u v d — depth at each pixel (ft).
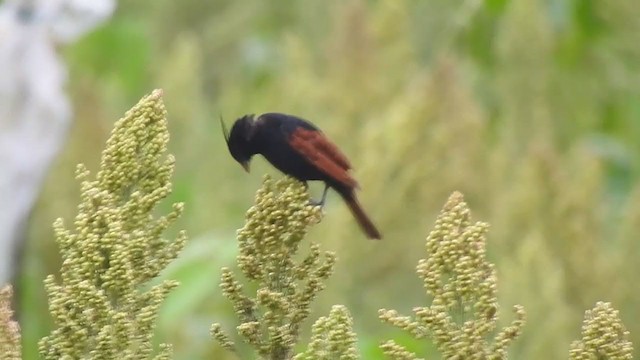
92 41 62.80
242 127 24.03
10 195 36.99
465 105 43.91
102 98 50.75
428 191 42.19
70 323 19.74
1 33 38.06
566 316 37.47
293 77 48.96
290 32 61.77
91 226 20.04
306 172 23.94
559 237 40.45
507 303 37.52
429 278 19.45
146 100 20.70
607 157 53.06
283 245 20.67
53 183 45.01
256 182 47.78
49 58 38.50
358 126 45.78
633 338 39.83
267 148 23.89
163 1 70.59
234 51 68.90
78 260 20.02
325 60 53.52
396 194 41.93
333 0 59.67
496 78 53.01
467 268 19.34
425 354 34.50
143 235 20.17
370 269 41.42
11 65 37.76
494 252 40.98
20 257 37.76
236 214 46.98
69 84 50.57
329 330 19.63
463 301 19.39
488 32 53.78
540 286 37.37
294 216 20.62
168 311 38.81
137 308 20.13
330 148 24.07
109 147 20.67
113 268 19.93
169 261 20.53
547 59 49.44
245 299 20.76
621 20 52.16
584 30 51.16
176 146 49.32
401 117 42.55
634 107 54.95
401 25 48.88
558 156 45.32
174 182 47.78
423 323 19.39
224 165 48.49
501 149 44.62
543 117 48.67
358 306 41.19
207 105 60.95
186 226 46.01
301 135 23.82
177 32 70.59
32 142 37.47
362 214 24.49
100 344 19.57
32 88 37.63
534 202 40.60
